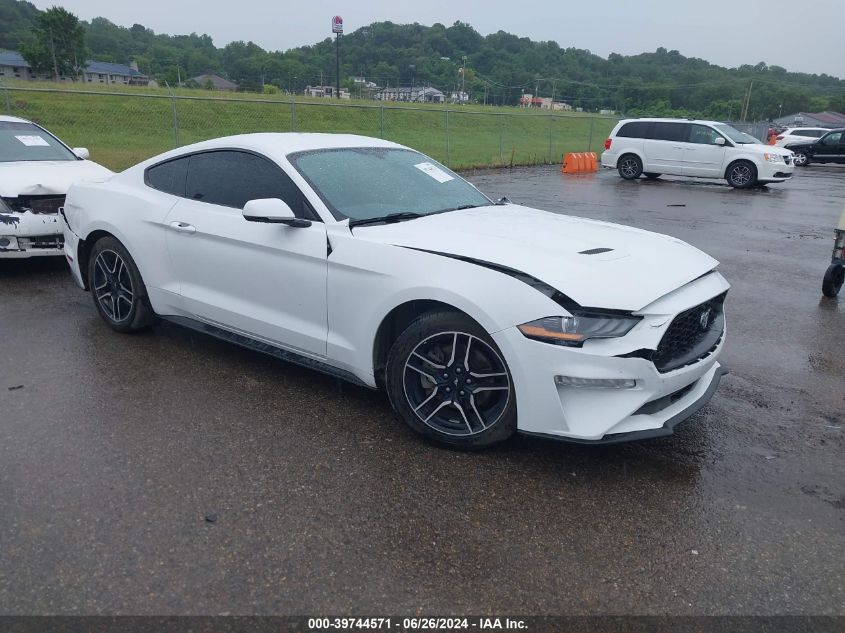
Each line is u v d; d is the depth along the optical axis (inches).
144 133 997.2
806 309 252.4
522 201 557.3
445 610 93.0
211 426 144.0
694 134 727.1
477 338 126.6
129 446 134.6
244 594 94.8
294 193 155.5
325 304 147.3
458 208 168.6
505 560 103.5
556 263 126.6
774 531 112.5
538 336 118.9
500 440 130.3
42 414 147.5
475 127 1478.8
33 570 98.7
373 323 138.9
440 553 104.7
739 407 162.6
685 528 112.7
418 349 133.8
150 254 181.6
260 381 168.4
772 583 100.0
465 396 131.3
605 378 117.1
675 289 127.9
